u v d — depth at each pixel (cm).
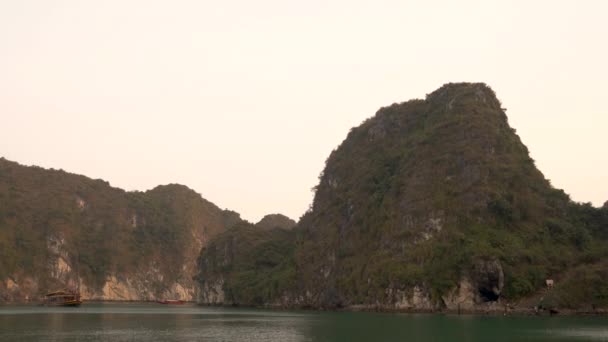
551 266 14462
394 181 18488
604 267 13875
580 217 16362
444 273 14700
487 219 15675
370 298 16188
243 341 8469
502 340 8094
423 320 11931
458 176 16825
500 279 14000
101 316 14962
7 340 8538
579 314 13138
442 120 18688
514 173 16600
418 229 16312
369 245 18038
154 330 10331
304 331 9944
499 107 18912
